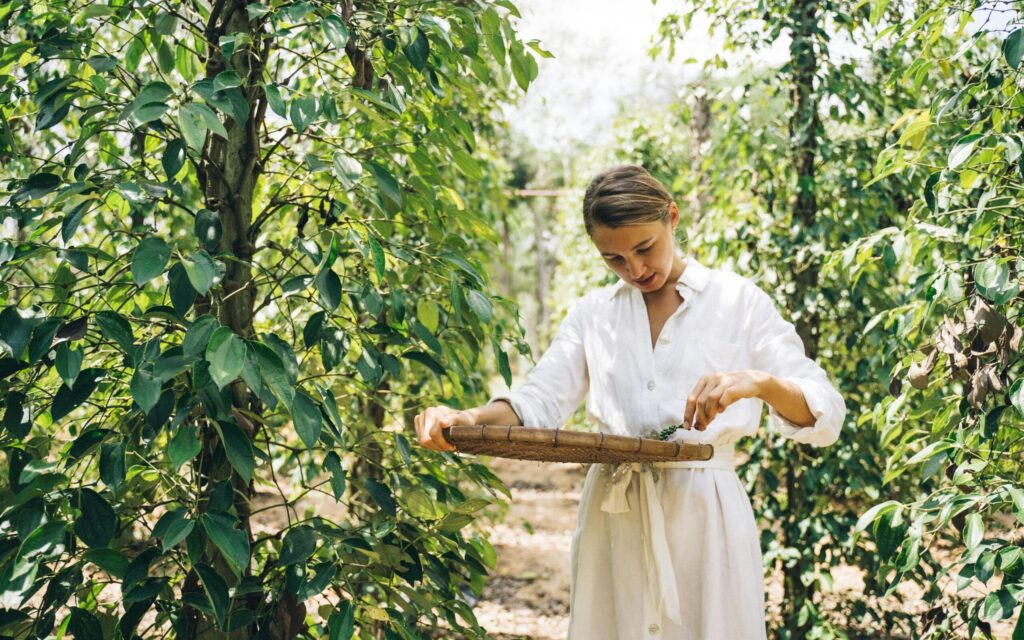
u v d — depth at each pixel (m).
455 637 3.57
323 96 1.42
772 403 1.35
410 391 3.04
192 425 1.27
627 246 1.44
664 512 1.47
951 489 1.69
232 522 1.28
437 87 1.78
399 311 1.62
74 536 1.37
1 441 1.50
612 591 1.54
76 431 1.82
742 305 1.52
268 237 2.43
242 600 1.53
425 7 1.68
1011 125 1.79
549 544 5.37
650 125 6.76
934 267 2.17
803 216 3.23
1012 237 1.79
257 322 2.11
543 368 1.63
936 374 2.40
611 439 1.24
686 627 1.45
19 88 1.79
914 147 1.93
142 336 1.56
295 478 3.10
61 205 1.39
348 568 1.57
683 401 1.48
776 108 3.38
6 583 1.22
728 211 3.36
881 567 1.73
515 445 1.28
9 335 1.28
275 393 1.25
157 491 1.62
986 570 1.47
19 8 1.61
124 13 1.57
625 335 1.56
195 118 1.27
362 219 1.66
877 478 3.17
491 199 4.28
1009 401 1.65
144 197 1.35
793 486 3.22
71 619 1.38
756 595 1.45
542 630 3.88
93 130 1.47
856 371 3.22
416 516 1.79
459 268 1.71
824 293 3.10
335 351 1.57
